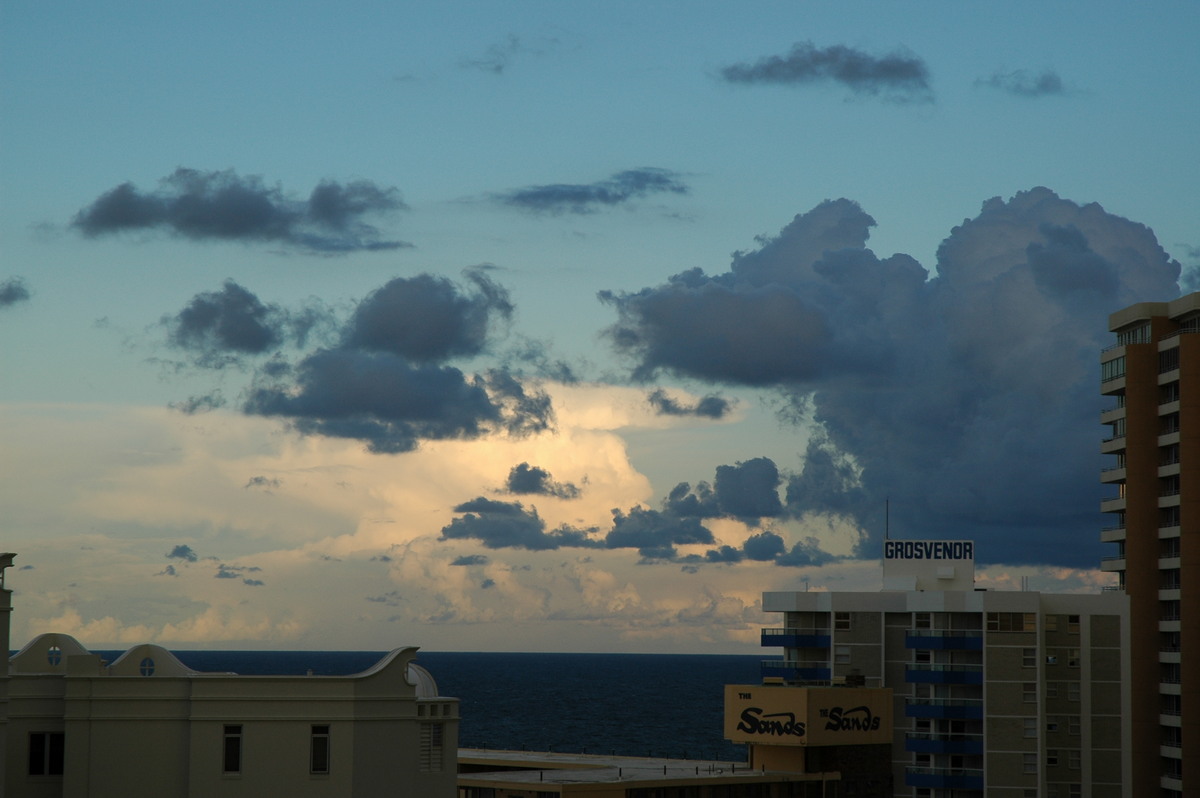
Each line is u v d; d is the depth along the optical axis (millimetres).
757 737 159000
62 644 92812
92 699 84500
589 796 137875
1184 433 196250
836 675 199125
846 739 159875
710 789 147000
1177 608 196000
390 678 87875
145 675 87812
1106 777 190875
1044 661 191875
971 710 189875
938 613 193250
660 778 147000
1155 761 195750
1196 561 192875
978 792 188625
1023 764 188500
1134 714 196750
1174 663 194875
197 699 84812
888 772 163375
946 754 191000
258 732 85125
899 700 196500
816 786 155875
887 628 198875
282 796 84812
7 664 81188
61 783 85250
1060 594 193625
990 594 190500
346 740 85688
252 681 85562
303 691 85938
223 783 84375
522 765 164000
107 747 84312
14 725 84875
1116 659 193000
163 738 84812
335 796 85188
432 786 89938
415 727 88625
